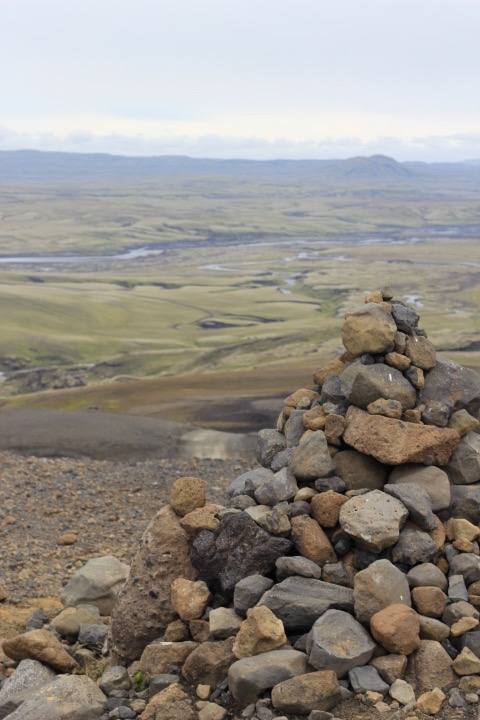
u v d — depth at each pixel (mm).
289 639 7207
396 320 9039
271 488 8359
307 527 7852
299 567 7461
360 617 7027
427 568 7430
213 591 8094
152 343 141250
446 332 131250
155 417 45406
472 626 6953
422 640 6914
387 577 7133
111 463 26562
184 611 7719
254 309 182875
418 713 6254
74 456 32250
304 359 90688
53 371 117000
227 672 7016
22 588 13516
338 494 8031
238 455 32531
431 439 8258
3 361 125188
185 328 160000
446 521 8188
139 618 8031
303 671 6703
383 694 6477
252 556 7719
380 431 8289
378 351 8797
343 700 6465
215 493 22062
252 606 7426
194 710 6746
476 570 7422
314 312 180125
